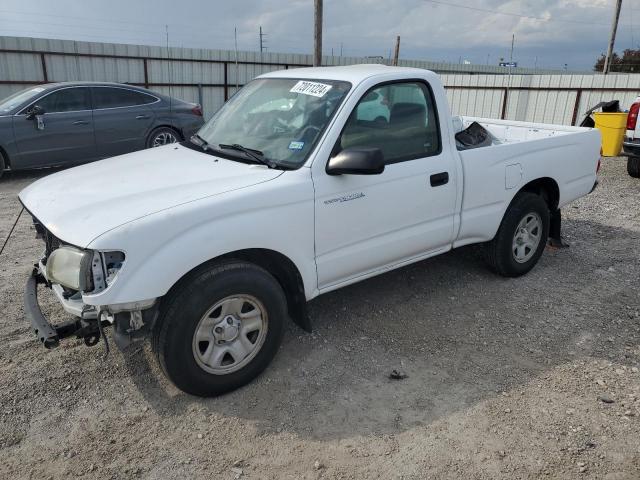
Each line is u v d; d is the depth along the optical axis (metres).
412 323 4.25
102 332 2.85
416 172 3.97
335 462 2.80
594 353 3.86
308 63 24.19
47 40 17.66
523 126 6.09
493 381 3.51
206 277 3.04
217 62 21.55
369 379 3.52
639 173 10.00
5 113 8.99
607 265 5.55
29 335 3.95
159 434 2.99
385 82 3.82
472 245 5.14
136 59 19.62
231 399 3.30
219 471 2.74
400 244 4.01
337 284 3.79
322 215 3.48
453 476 2.71
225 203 3.06
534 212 5.02
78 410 3.17
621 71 51.84
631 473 2.73
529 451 2.88
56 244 3.40
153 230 2.84
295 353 3.79
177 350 3.03
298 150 3.53
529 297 4.75
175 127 10.79
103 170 3.78
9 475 2.69
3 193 8.38
